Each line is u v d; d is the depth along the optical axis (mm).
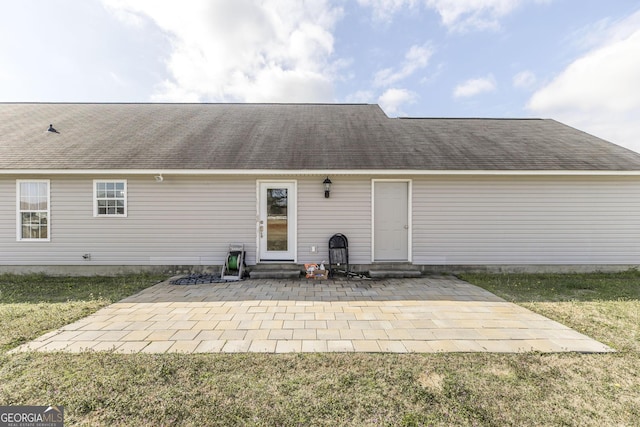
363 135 8367
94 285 6008
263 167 6535
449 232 7184
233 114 9953
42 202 6930
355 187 7137
